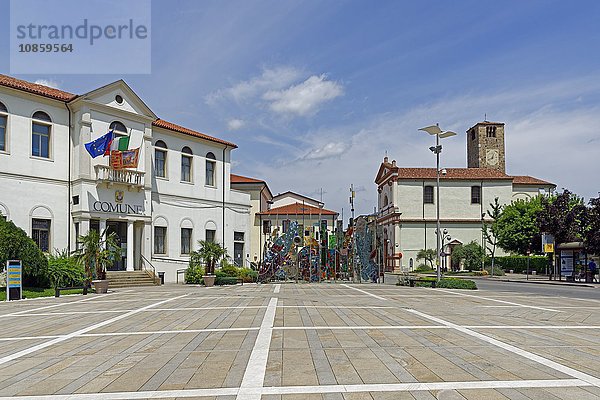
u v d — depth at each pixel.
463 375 7.53
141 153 37.00
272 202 71.62
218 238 44.47
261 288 30.14
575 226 42.25
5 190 30.30
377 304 19.08
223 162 45.50
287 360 8.66
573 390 6.71
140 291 27.97
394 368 8.01
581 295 25.69
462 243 69.25
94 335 11.90
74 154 33.66
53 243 32.34
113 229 35.84
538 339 10.77
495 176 71.00
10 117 30.77
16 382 7.53
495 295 24.44
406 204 70.38
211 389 6.89
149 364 8.53
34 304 20.84
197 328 12.69
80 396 6.70
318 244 38.31
